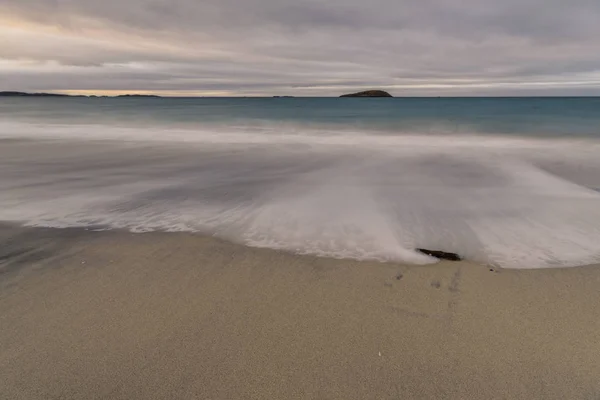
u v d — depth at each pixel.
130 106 48.72
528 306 3.27
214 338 2.86
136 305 3.32
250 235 4.98
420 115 29.39
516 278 3.76
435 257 4.29
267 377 2.48
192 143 13.49
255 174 8.52
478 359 2.63
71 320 3.09
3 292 3.54
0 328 2.99
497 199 6.45
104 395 2.34
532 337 2.85
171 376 2.49
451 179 7.87
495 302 3.34
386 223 5.37
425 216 5.65
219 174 8.53
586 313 3.15
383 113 32.41
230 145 13.01
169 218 5.65
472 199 6.47
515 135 16.06
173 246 4.63
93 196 6.78
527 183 7.50
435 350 2.72
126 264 4.14
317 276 3.85
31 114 28.72
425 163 9.59
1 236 4.94
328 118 25.91
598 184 7.41
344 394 2.35
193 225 5.36
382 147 12.47
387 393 2.36
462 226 5.24
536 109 38.16
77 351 2.72
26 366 2.57
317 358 2.65
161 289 3.60
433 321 3.07
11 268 4.04
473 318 3.10
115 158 10.48
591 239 4.75
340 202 6.34
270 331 2.95
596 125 20.06
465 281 3.72
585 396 2.31
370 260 4.21
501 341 2.82
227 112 32.97
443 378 2.47
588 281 3.67
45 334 2.91
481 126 20.09
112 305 3.32
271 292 3.54
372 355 2.68
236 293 3.52
